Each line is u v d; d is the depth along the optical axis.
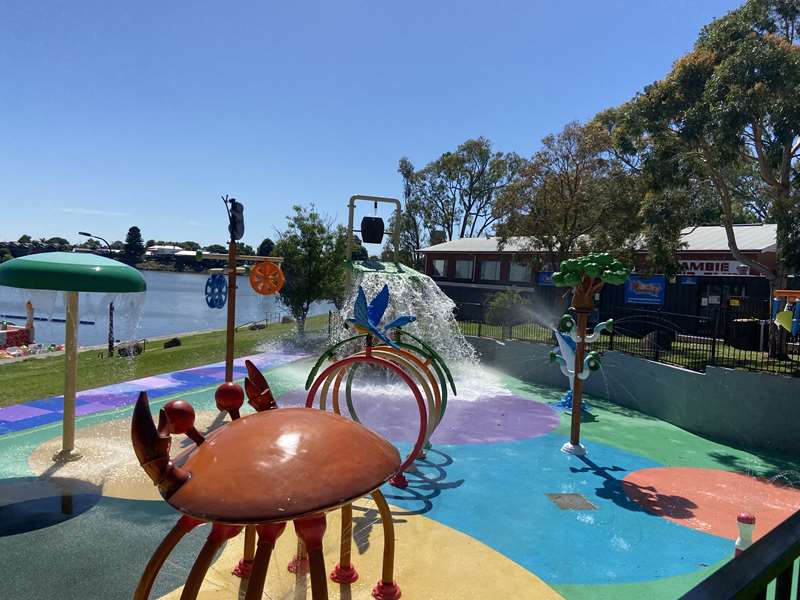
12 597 4.23
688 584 4.94
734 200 27.44
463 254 32.53
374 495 4.15
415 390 6.35
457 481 7.28
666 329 14.64
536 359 14.40
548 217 19.97
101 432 8.12
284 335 20.84
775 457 8.88
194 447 2.76
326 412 3.12
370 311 6.55
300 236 19.69
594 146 19.12
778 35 13.16
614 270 8.25
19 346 21.53
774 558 1.69
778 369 10.85
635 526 6.13
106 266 6.43
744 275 19.34
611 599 4.66
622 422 10.73
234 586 4.35
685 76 13.23
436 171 48.16
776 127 11.98
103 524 5.42
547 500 6.77
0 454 7.14
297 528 2.65
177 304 54.06
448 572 4.82
